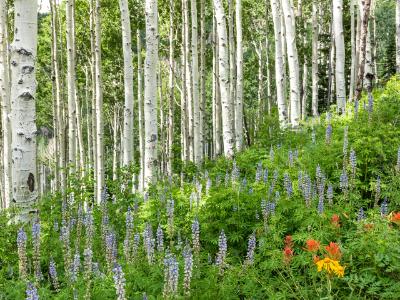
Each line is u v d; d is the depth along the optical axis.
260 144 11.17
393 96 9.85
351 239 4.98
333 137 8.37
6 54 14.16
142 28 23.84
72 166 11.87
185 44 19.81
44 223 7.50
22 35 6.57
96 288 4.80
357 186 6.74
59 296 4.80
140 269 5.20
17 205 6.68
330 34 26.62
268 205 5.95
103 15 24.52
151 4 10.31
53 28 17.44
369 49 14.89
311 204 6.12
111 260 5.45
